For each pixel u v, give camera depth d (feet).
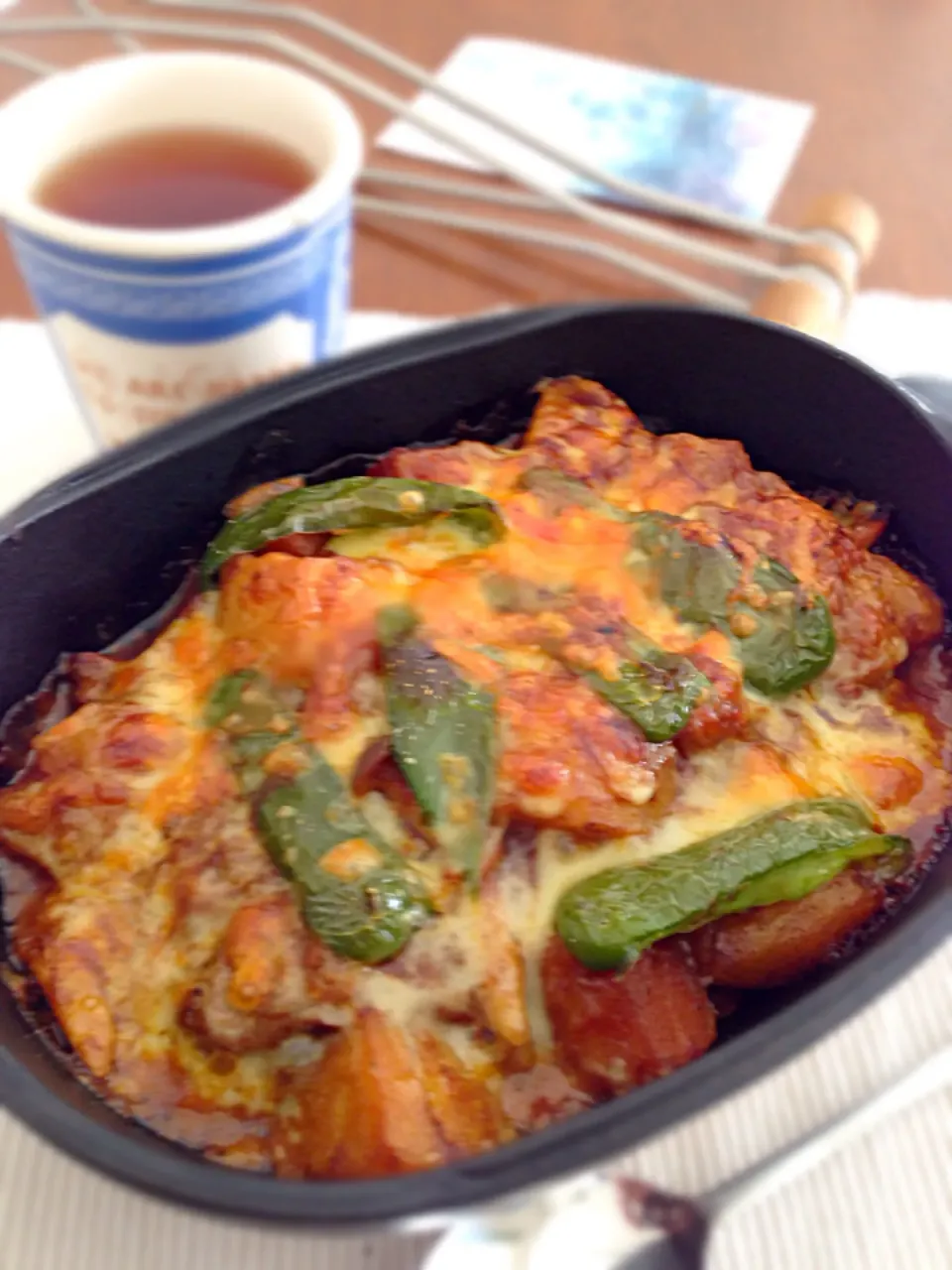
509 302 1.43
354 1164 0.77
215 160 1.14
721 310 1.01
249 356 1.09
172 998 0.82
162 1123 0.81
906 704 0.98
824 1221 0.88
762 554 0.97
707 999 0.85
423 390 1.00
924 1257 0.86
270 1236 0.85
